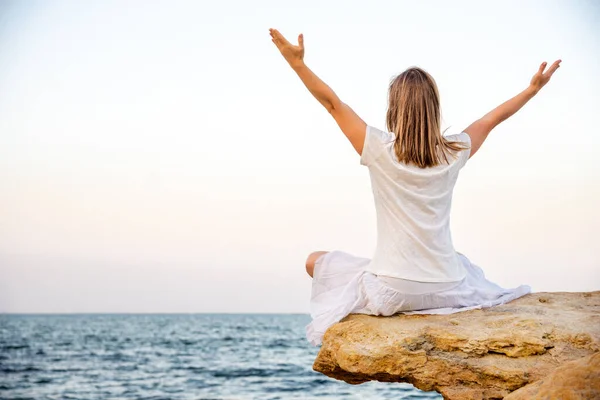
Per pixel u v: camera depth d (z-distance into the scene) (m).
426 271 3.90
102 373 24.95
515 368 3.63
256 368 25.94
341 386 19.41
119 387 20.75
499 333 3.76
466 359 3.72
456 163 4.00
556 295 4.51
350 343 3.84
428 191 3.89
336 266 4.24
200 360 29.97
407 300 3.95
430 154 3.85
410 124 3.83
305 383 20.56
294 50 3.76
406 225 3.88
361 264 4.20
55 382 22.27
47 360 30.77
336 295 4.17
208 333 55.34
